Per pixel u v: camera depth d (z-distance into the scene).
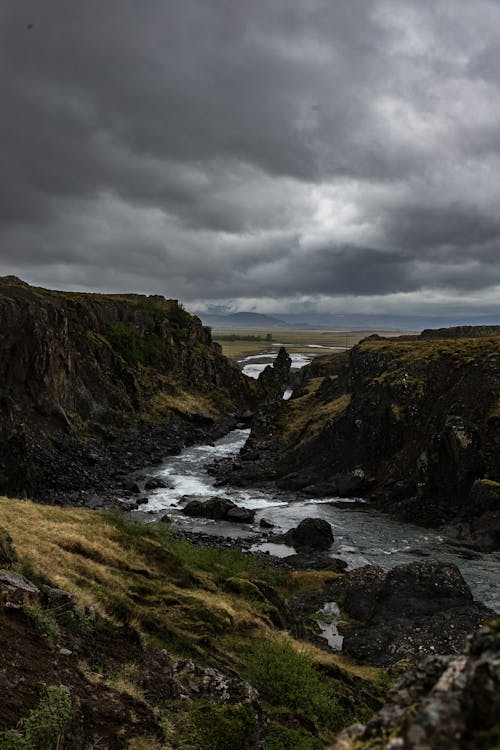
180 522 45.94
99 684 10.27
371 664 22.20
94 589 15.48
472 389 55.50
